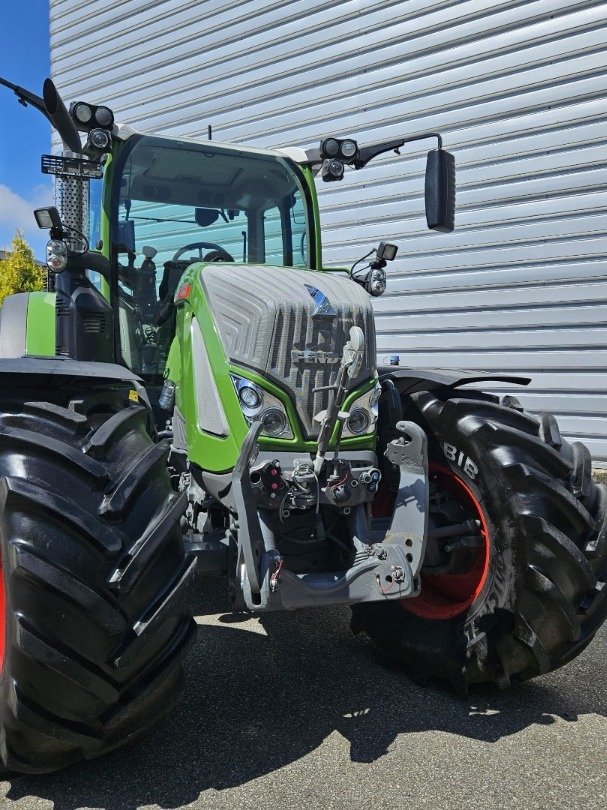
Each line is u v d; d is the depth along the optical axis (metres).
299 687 2.83
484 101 6.26
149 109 8.52
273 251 3.61
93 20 8.96
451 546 2.82
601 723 2.58
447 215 2.89
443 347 6.67
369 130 6.93
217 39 7.86
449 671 2.77
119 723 2.07
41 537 1.93
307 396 2.50
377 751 2.37
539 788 2.16
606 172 5.72
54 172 2.74
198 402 2.68
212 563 2.54
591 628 2.69
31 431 2.09
